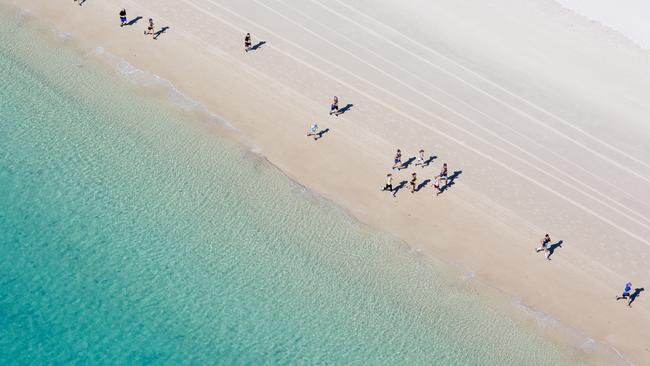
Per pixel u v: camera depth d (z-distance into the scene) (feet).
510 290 165.27
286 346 150.41
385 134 199.00
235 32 221.46
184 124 190.49
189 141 186.29
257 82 206.90
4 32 207.00
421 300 160.25
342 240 169.68
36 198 170.60
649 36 247.91
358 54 222.28
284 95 204.54
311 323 154.20
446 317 157.89
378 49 225.35
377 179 186.29
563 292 166.91
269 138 191.01
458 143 200.13
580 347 155.94
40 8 217.15
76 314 152.05
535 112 214.07
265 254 164.66
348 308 157.17
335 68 215.92
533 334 157.07
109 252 162.61
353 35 228.63
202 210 171.53
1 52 200.95
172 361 146.41
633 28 249.75
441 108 209.67
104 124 187.32
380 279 163.12
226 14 227.20
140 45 211.41
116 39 211.82
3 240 162.40
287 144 190.60
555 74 228.63
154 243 164.76
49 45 205.98
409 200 182.39
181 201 172.86
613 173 200.34
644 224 187.52
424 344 152.66
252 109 198.49
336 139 194.80
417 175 189.16
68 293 155.12
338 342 151.74
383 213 177.78
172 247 164.35
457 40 234.17
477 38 236.63
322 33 227.20
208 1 230.68
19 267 158.40
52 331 149.07
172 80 202.49
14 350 145.48
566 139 207.41
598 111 218.18
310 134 194.08
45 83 195.00
